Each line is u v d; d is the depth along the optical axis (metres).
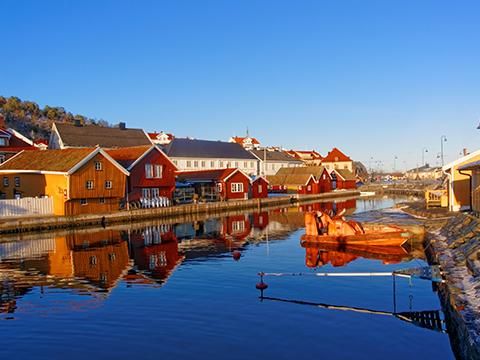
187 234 34.84
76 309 14.83
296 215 50.66
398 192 102.56
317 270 21.00
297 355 11.01
